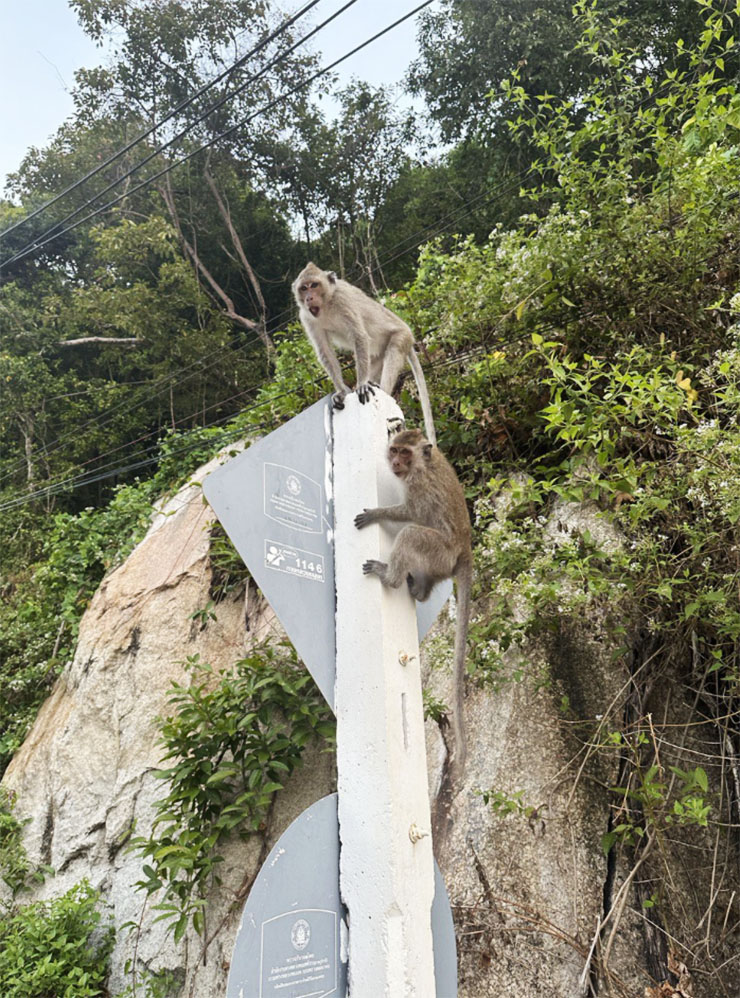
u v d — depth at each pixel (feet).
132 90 90.74
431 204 72.49
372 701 11.27
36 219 90.84
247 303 92.94
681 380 18.94
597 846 18.80
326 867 10.88
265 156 88.79
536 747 20.34
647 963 17.28
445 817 20.40
